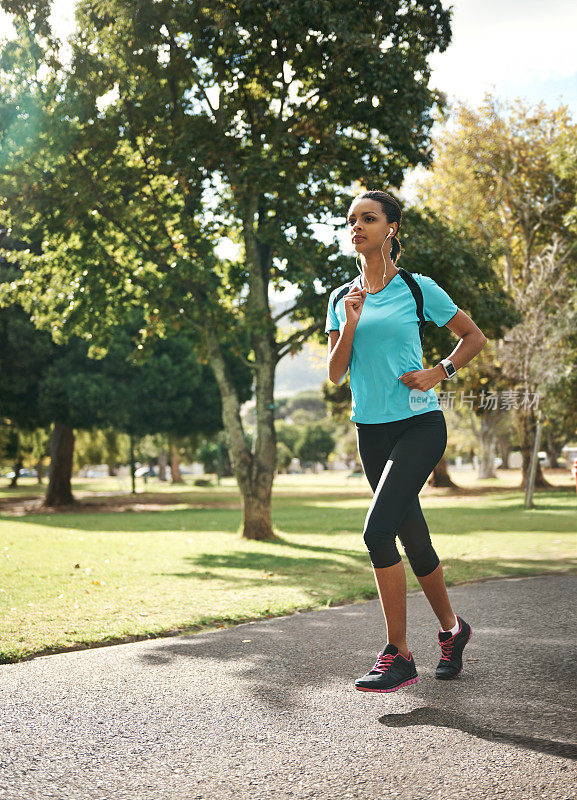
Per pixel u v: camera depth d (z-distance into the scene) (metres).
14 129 11.59
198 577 7.45
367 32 11.66
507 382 19.47
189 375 25.86
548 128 23.00
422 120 11.96
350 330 3.06
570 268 20.70
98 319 14.29
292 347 12.96
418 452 3.03
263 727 2.71
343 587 6.66
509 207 23.66
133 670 3.62
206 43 11.40
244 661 3.76
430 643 4.01
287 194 11.52
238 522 17.48
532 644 3.88
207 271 12.37
